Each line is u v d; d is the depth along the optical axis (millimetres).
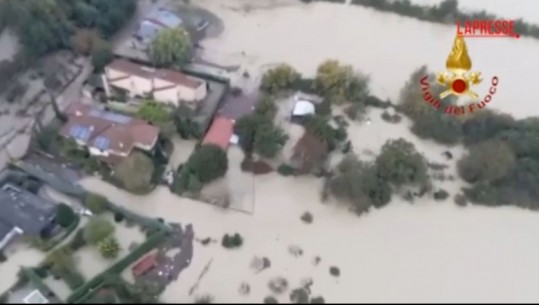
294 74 90750
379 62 98688
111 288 66438
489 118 85812
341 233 74812
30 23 89000
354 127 87375
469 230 76188
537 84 96625
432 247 74000
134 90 86875
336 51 100500
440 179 81750
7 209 72625
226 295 67812
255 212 76250
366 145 84875
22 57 88125
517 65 100125
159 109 83312
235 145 83250
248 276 69812
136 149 78812
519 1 112500
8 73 86625
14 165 78188
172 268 70000
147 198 76812
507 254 73750
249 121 82125
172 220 74562
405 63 98812
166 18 100625
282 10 108250
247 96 90750
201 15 105125
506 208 79125
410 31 106062
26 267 68875
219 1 108500
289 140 84188
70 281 67375
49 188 77000
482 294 69438
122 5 100500
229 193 77938
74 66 92312
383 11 109500
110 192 77125
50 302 65688
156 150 80062
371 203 77625
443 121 85500
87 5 97562
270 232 74312
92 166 78875
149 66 93062
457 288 69938
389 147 79375
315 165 79625
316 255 72250
